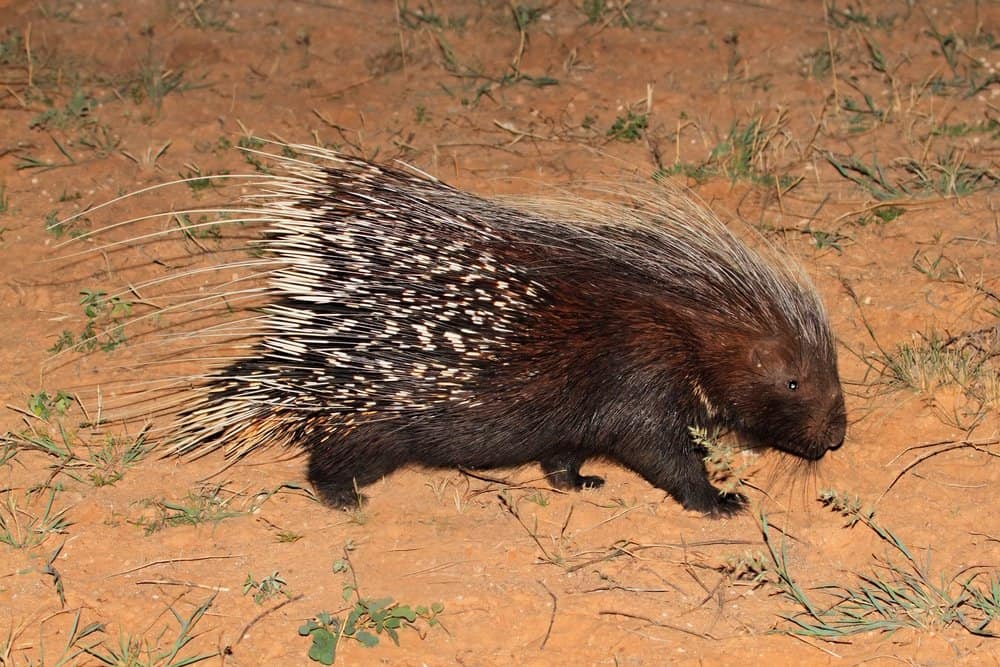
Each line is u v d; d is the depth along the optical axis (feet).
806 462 13.16
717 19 17.42
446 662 12.12
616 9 17.61
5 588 12.48
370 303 12.70
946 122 15.87
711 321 12.87
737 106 16.24
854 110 16.03
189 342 14.07
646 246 13.09
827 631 12.11
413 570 12.59
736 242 13.21
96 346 14.11
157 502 12.98
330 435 13.01
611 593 12.41
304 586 12.50
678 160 15.39
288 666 12.10
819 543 12.66
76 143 16.02
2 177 15.66
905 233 14.66
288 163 13.09
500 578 12.52
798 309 12.96
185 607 12.39
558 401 12.87
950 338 13.69
